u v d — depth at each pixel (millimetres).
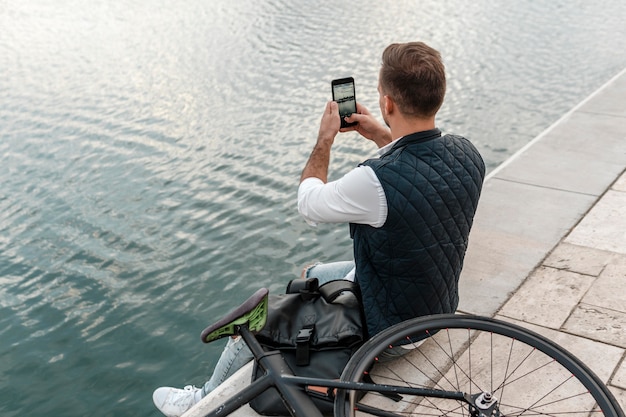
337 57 16125
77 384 5633
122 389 5527
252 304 2117
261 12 22109
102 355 6000
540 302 3234
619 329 3004
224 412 1941
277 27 19828
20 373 5844
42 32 21703
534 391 2662
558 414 2535
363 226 2350
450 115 11828
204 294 6902
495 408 1892
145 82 15195
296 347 2396
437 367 2811
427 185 2268
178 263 7523
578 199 4172
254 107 12898
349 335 2400
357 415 2580
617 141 4957
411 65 2260
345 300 2551
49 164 10648
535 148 4934
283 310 2490
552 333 3008
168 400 3021
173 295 6914
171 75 15633
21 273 7504
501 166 4691
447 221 2326
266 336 2404
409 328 2150
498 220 3992
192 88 14461
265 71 15367
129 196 9352
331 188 2324
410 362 2840
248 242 7891
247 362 2852
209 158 10547
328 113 2646
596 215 3973
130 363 5867
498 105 12211
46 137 11922
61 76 16266
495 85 13336
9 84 15789
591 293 3270
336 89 2686
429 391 1927
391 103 2342
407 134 2346
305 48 17172
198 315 6547
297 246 7727
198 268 7406
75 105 13789
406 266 2324
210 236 8094
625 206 4047
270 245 7785
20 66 17484
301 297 2568
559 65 14375
